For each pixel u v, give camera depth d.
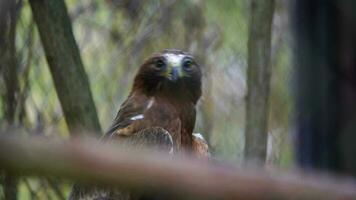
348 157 6.77
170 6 14.12
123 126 9.97
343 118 6.81
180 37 14.17
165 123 9.95
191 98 10.31
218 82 14.52
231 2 14.89
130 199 8.88
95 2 13.85
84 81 9.45
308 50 6.92
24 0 11.17
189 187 2.00
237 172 2.04
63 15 9.38
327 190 2.05
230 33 14.82
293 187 2.04
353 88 6.78
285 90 14.84
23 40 10.80
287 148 14.32
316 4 6.75
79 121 9.37
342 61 6.71
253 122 10.11
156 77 10.17
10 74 9.82
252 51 10.18
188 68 10.28
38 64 11.88
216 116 14.35
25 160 1.93
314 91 6.93
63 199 10.12
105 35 13.89
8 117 9.95
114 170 1.97
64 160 1.95
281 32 14.95
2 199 9.57
